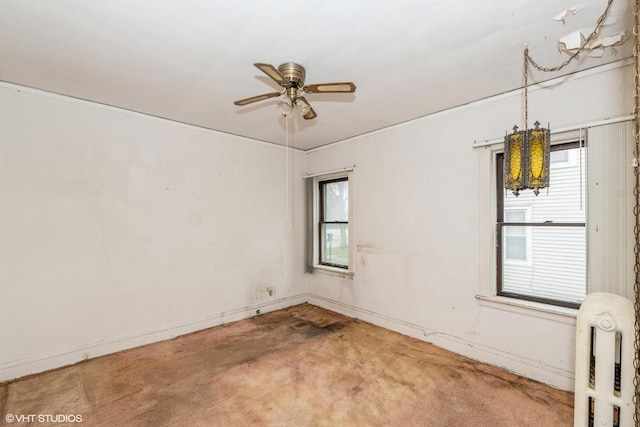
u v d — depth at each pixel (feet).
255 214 13.34
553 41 6.12
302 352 9.55
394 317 11.31
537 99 7.94
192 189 11.41
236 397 7.17
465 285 9.29
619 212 6.68
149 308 10.31
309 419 6.40
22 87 8.15
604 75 6.95
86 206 9.14
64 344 8.73
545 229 8.07
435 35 5.91
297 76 6.85
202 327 11.56
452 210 9.62
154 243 10.46
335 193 14.40
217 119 10.84
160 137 10.63
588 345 5.24
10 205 7.98
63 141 8.77
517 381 7.82
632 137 6.54
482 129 8.96
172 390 7.46
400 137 11.13
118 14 5.26
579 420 5.32
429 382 7.79
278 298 14.14
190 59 6.81
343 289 13.41
